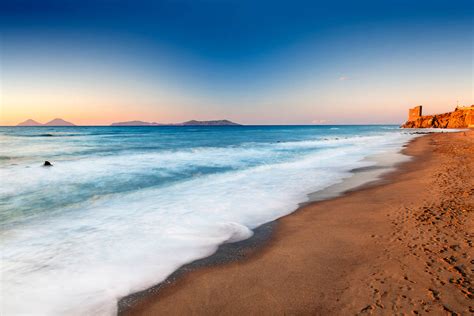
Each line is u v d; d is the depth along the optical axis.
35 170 14.51
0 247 5.69
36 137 50.34
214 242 5.82
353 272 4.42
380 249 5.16
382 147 29.42
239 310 3.62
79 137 51.41
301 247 5.44
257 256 5.14
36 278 4.52
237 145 33.03
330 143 36.88
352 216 7.16
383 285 4.02
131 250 5.49
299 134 71.12
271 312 3.56
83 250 5.51
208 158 19.98
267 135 65.00
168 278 4.47
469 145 26.16
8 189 10.60
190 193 10.05
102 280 4.45
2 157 19.53
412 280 4.10
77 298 3.99
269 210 7.98
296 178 12.58
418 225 6.20
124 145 32.12
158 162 17.77
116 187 11.02
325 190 10.27
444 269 4.35
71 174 13.58
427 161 16.97
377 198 8.78
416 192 9.23
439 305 3.53
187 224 6.91
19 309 3.76
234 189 10.59
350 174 13.38
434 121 118.06
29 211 8.04
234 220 7.18
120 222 7.11
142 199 9.30
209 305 3.75
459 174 11.85
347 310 3.53
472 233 5.61
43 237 6.19
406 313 3.41
